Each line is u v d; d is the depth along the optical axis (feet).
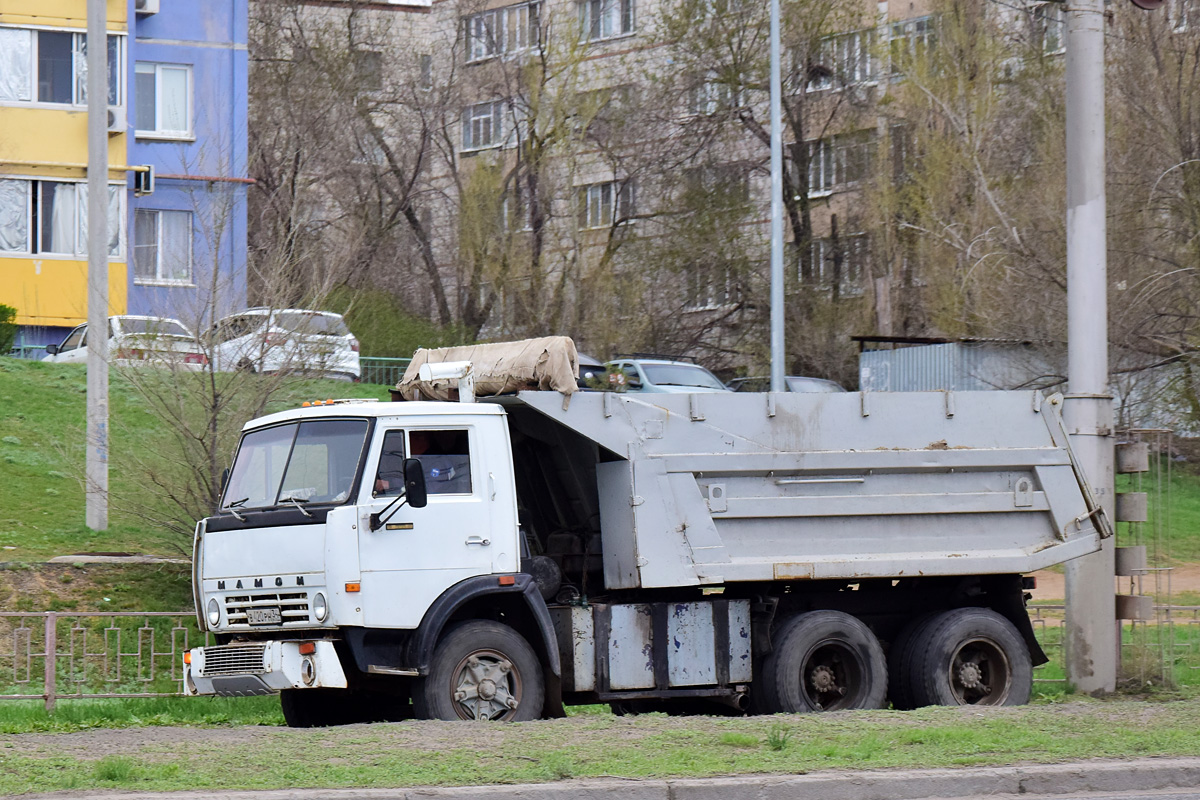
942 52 272.51
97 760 67.36
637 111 344.08
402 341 301.84
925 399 97.96
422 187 374.84
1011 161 265.75
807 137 341.62
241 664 84.17
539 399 89.51
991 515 99.30
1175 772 68.33
